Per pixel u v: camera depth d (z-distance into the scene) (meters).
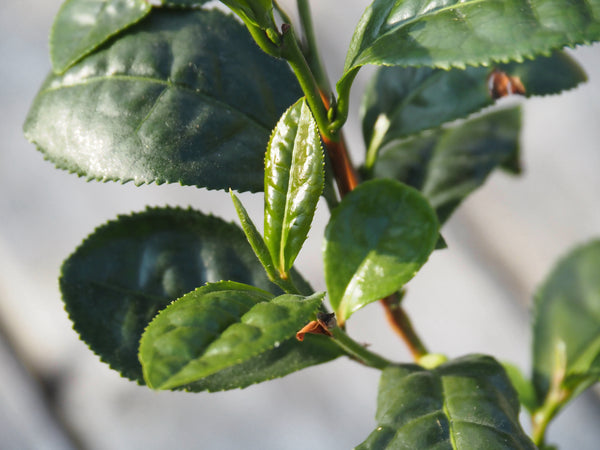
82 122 0.29
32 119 0.30
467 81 0.32
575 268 0.37
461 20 0.27
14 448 0.54
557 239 0.54
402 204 0.29
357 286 0.29
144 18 0.30
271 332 0.25
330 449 0.51
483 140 0.34
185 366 0.24
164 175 0.29
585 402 0.52
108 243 0.30
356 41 0.28
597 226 0.54
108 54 0.30
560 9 0.26
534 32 0.26
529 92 0.32
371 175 0.31
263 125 0.29
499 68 0.32
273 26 0.27
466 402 0.28
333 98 0.29
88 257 0.30
